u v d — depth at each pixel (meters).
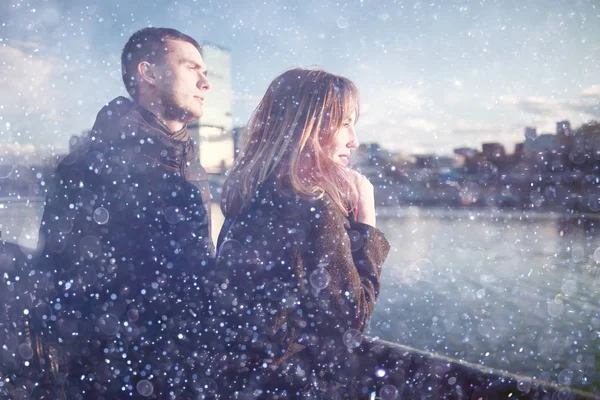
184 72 1.15
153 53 1.13
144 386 0.98
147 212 1.09
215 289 0.92
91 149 1.11
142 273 1.05
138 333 1.01
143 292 1.03
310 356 0.89
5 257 1.11
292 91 0.95
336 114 0.94
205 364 0.94
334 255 0.85
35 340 1.07
